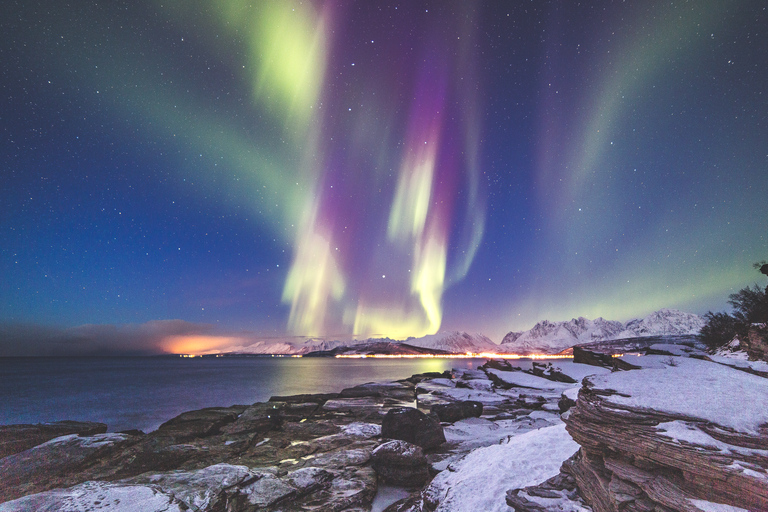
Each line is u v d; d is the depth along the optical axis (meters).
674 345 42.25
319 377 90.38
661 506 6.03
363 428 22.17
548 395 34.59
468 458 13.51
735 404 6.61
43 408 42.53
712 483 5.62
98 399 50.31
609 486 7.05
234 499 11.41
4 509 8.98
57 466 14.41
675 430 6.36
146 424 33.09
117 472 14.65
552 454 11.81
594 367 46.53
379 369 131.00
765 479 5.07
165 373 113.06
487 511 9.02
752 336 21.83
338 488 13.07
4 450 17.41
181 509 9.40
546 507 8.14
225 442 20.00
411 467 14.24
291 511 11.38
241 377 92.06
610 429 7.38
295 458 17.23
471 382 48.16
